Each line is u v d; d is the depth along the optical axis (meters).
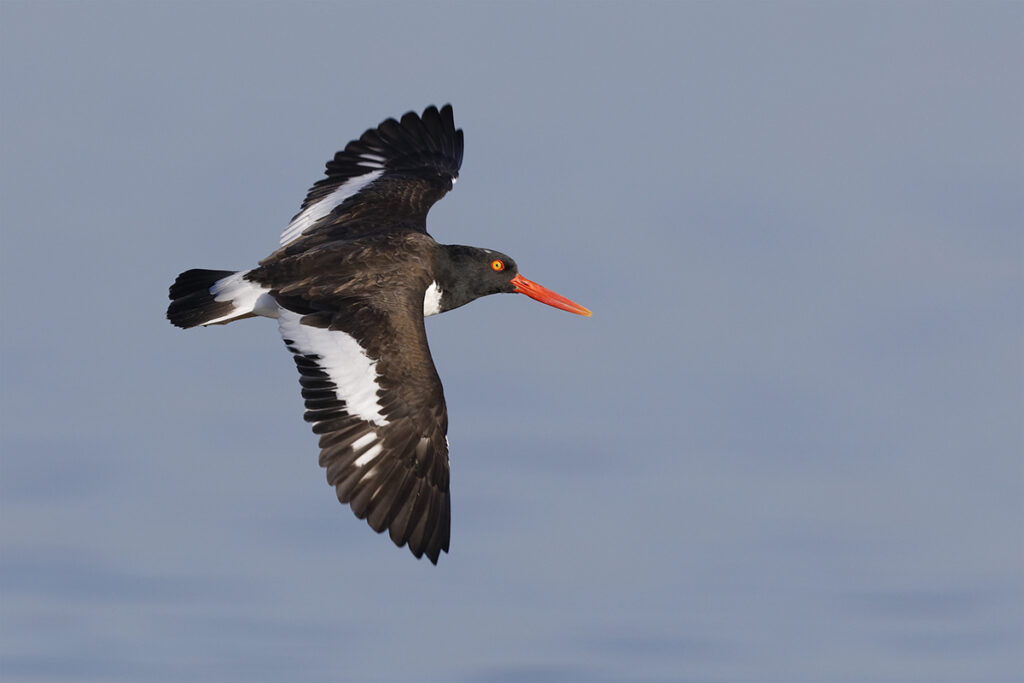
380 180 18.83
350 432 14.18
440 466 14.36
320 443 14.16
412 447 14.24
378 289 15.52
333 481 13.95
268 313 15.62
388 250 16.53
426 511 14.20
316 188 18.89
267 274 15.73
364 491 13.99
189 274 16.03
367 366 14.48
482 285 17.64
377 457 14.13
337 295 15.27
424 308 16.75
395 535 13.97
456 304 17.61
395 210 18.14
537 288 17.89
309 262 15.89
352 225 17.62
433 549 14.12
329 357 14.59
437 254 17.20
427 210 18.36
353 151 19.36
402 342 14.71
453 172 19.30
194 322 15.69
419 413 14.32
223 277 15.92
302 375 14.53
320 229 17.56
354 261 16.03
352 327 14.80
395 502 14.07
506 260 17.78
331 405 14.34
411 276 16.11
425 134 19.72
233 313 15.62
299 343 14.75
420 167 19.28
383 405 14.28
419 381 14.45
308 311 15.05
